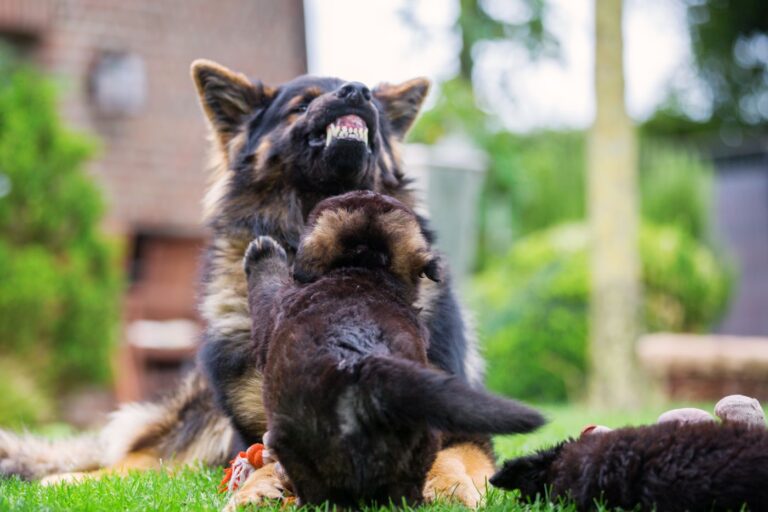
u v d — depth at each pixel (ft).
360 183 19.60
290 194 20.06
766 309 70.28
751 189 71.92
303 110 20.29
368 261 14.33
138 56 59.16
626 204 45.01
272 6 64.64
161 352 52.06
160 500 14.70
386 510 12.63
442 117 65.51
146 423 22.65
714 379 45.85
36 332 40.47
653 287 53.06
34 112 42.29
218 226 20.51
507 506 13.43
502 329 51.44
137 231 58.08
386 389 11.94
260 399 17.67
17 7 55.42
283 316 13.71
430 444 13.34
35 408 39.47
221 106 21.57
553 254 53.36
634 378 44.65
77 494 15.46
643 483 12.22
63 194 41.98
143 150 58.80
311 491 13.08
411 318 13.91
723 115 104.63
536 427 11.47
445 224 42.24
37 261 40.42
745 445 11.94
